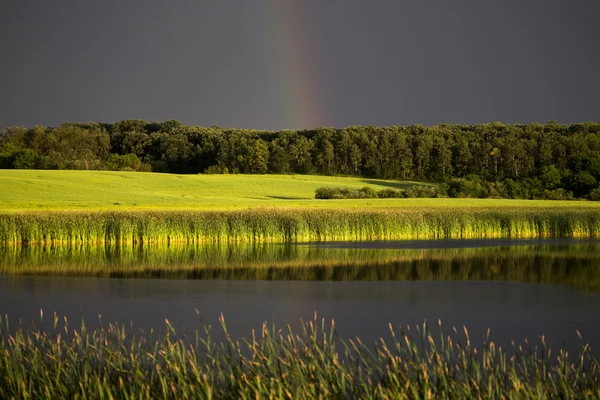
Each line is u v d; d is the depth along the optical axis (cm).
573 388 1354
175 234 5875
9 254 4909
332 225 6150
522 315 2697
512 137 15838
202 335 2302
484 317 2658
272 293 3250
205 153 16475
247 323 2531
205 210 6625
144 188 11044
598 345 2186
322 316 2681
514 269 4134
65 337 2214
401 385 1272
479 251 5147
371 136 17662
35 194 9100
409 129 18462
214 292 3278
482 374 1522
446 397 1232
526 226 6544
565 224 6588
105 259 4631
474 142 16250
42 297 3119
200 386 1300
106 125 19762
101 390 1253
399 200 9544
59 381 1337
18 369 1416
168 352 1541
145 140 17075
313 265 4334
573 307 2867
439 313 2744
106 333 2311
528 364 1847
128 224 5772
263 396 1218
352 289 3375
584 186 11262
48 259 4612
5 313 2728
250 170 15788
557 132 17488
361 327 2464
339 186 13038
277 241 5994
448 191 11062
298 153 16512
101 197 9225
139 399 1254
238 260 4594
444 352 1995
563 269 4134
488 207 7375
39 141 16200
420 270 4091
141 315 2694
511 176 14838
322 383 1245
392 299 3080
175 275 3881
